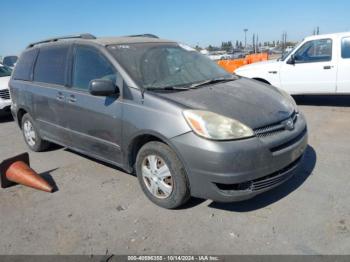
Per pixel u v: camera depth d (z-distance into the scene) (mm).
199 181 3391
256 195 3762
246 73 9477
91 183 4664
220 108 3488
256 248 3074
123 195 4238
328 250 2979
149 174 3879
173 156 3551
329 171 4512
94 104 4340
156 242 3268
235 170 3234
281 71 8969
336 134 6137
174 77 4219
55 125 5289
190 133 3355
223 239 3232
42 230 3605
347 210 3551
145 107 3730
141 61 4246
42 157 5926
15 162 4781
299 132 3754
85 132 4641
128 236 3391
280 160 3453
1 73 11000
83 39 4824
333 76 8344
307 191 3996
